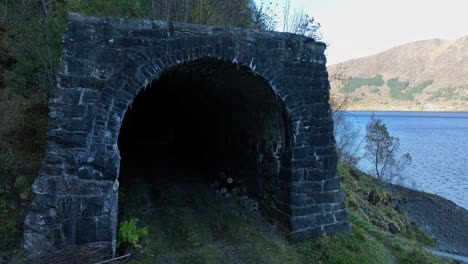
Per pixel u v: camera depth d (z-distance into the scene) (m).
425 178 33.72
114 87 6.33
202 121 13.00
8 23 11.23
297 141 7.89
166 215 8.98
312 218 8.05
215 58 7.11
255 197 9.55
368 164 35.25
